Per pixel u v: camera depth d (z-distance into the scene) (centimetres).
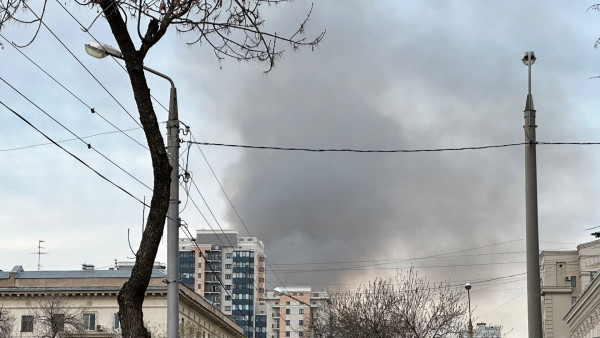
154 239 1441
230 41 1414
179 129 2044
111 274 8494
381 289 6019
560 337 12256
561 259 12450
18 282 8150
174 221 1989
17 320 7944
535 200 2072
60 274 8481
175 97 2041
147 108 1437
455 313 5712
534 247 2048
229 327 10519
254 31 1407
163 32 1415
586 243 12256
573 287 12369
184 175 2069
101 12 1389
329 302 6309
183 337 7900
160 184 1449
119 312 1433
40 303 7656
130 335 1414
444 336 5659
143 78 1431
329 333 6372
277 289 5912
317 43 1426
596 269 12025
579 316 8838
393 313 5791
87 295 8044
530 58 2142
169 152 2017
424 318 5731
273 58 1421
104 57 1788
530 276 2036
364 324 5834
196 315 8906
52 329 7531
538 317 2016
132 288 1433
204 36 1412
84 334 7750
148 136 1446
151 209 1447
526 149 2102
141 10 1395
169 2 1386
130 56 1418
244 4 1396
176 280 1970
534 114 2117
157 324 7981
